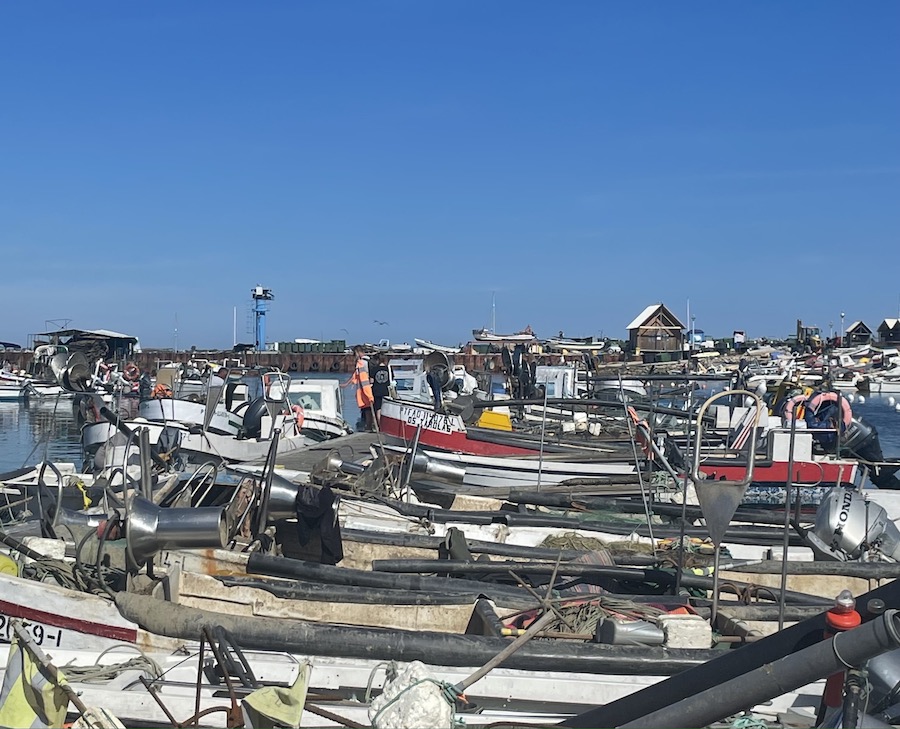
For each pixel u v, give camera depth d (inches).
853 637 181.6
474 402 890.7
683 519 325.4
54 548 337.1
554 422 1015.0
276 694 217.8
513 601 316.2
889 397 1929.1
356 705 253.4
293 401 1039.6
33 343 2549.2
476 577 378.6
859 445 641.6
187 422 837.2
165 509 295.9
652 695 209.3
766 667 191.3
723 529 281.9
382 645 276.8
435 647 275.6
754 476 606.2
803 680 187.6
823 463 597.3
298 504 358.3
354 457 745.0
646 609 300.5
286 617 312.0
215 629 262.5
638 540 430.0
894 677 227.9
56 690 204.8
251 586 312.8
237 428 874.1
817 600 327.0
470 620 313.7
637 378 667.4
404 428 772.6
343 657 280.1
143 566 303.9
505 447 762.8
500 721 244.5
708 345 3408.0
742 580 365.1
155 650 286.5
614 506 526.6
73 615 289.0
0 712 205.3
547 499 538.0
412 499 536.4
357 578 335.9
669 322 3184.1
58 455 1035.3
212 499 428.1
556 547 412.8
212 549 331.9
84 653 281.1
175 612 287.3
